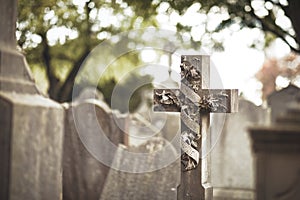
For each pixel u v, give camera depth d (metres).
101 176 13.50
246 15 19.83
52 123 9.45
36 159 9.05
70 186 13.10
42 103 9.25
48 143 9.36
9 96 8.69
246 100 14.80
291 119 10.30
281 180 10.38
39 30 24.58
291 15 16.58
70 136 13.22
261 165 10.41
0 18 9.11
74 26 24.89
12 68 9.14
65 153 13.14
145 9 21.02
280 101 14.11
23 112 8.72
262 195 10.41
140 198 13.94
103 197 13.54
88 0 24.75
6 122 8.53
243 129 14.70
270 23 19.81
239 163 14.69
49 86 25.36
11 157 8.49
